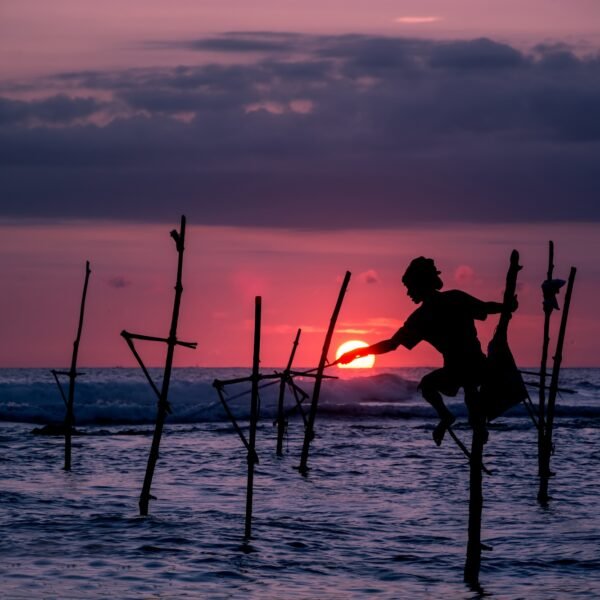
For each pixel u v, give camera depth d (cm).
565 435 7244
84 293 4878
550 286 2527
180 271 3394
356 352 2022
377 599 2325
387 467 5100
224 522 3303
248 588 2408
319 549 2892
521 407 10338
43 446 6112
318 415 9725
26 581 2414
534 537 3103
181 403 10719
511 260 2072
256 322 3158
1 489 4003
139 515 3403
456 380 2059
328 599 2323
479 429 2353
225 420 9306
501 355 2086
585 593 2400
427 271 2011
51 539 2944
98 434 7231
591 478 4622
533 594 2388
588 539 3073
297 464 5231
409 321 2014
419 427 8231
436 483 4434
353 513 3556
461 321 2016
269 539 3019
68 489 4069
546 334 4203
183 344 3447
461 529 3253
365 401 11700
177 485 4266
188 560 2695
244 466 5081
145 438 6844
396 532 3188
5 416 8900
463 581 2512
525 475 4709
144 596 2300
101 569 2562
